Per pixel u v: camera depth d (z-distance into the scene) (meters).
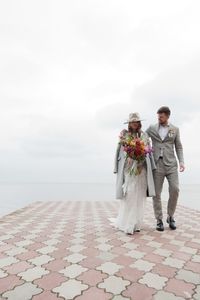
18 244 3.60
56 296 2.17
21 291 2.25
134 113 4.59
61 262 2.92
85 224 5.04
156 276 2.57
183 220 5.55
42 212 6.86
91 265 2.84
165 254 3.23
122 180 4.48
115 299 2.13
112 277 2.54
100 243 3.68
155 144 4.70
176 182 4.58
